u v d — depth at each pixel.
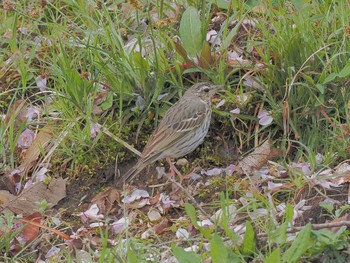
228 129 12.09
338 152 11.34
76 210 11.66
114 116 12.44
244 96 12.02
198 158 12.04
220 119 12.16
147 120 12.31
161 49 12.62
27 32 13.70
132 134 12.28
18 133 12.20
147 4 12.98
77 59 13.07
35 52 13.20
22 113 12.79
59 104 12.48
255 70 12.08
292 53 11.99
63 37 13.30
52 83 13.02
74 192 11.92
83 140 12.16
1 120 12.66
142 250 10.17
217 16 13.39
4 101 12.99
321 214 10.57
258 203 10.84
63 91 12.66
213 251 9.26
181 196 11.48
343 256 9.48
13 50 13.15
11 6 12.91
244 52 12.63
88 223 11.41
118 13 13.59
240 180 11.31
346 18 12.23
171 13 13.41
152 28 12.88
